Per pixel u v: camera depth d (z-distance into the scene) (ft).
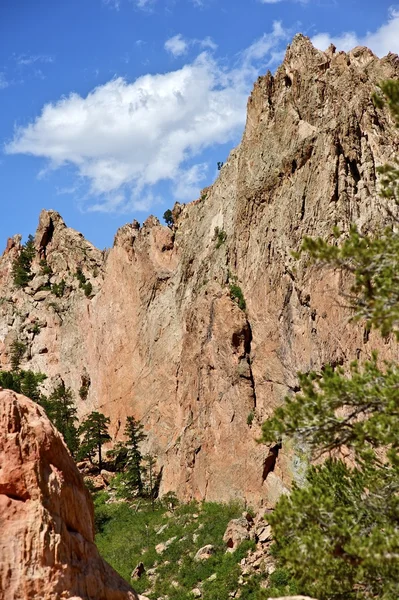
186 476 234.38
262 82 264.72
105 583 73.87
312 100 238.48
